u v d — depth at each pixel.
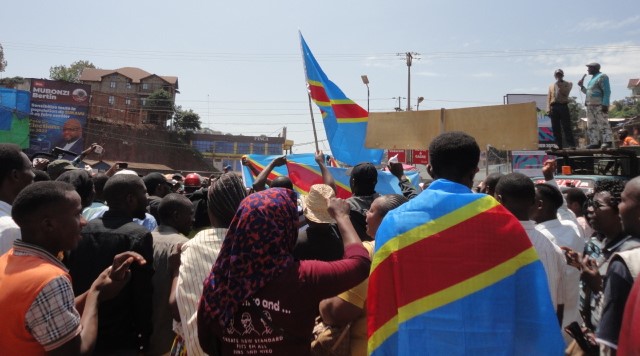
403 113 7.43
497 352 2.04
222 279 2.09
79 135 34.94
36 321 2.04
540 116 33.91
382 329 2.18
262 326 2.05
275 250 2.09
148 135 45.81
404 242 2.20
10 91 32.06
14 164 3.09
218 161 57.72
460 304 2.10
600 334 2.22
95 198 4.78
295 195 2.28
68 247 2.37
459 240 2.15
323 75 7.84
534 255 2.14
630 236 2.72
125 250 2.99
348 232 2.36
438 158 2.37
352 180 4.14
